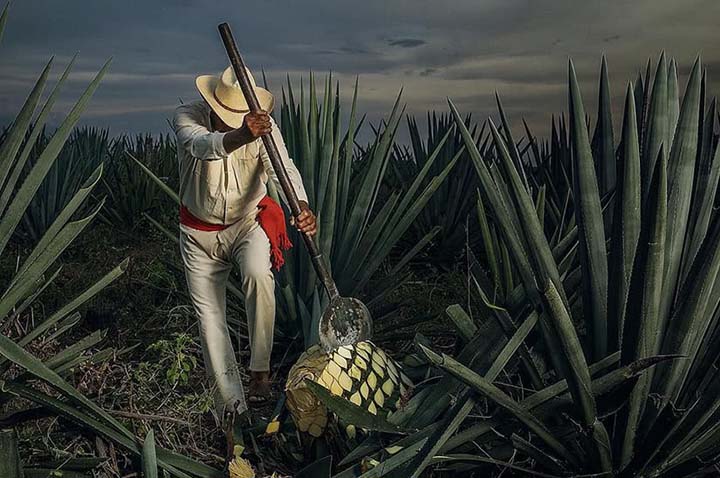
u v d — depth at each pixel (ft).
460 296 21.57
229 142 11.73
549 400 9.94
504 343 10.67
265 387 13.76
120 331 17.84
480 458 10.19
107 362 13.39
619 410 9.64
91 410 10.59
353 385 11.40
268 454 12.39
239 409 13.09
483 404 11.35
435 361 9.16
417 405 11.19
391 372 11.93
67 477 10.62
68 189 29.55
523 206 9.73
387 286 18.03
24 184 11.18
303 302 16.56
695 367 10.12
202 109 13.05
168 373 12.97
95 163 36.37
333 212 16.92
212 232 13.04
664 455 9.72
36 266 10.96
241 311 17.89
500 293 12.71
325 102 18.40
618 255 9.75
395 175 29.86
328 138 17.78
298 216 12.37
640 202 9.89
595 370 9.64
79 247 27.30
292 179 13.21
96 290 11.74
